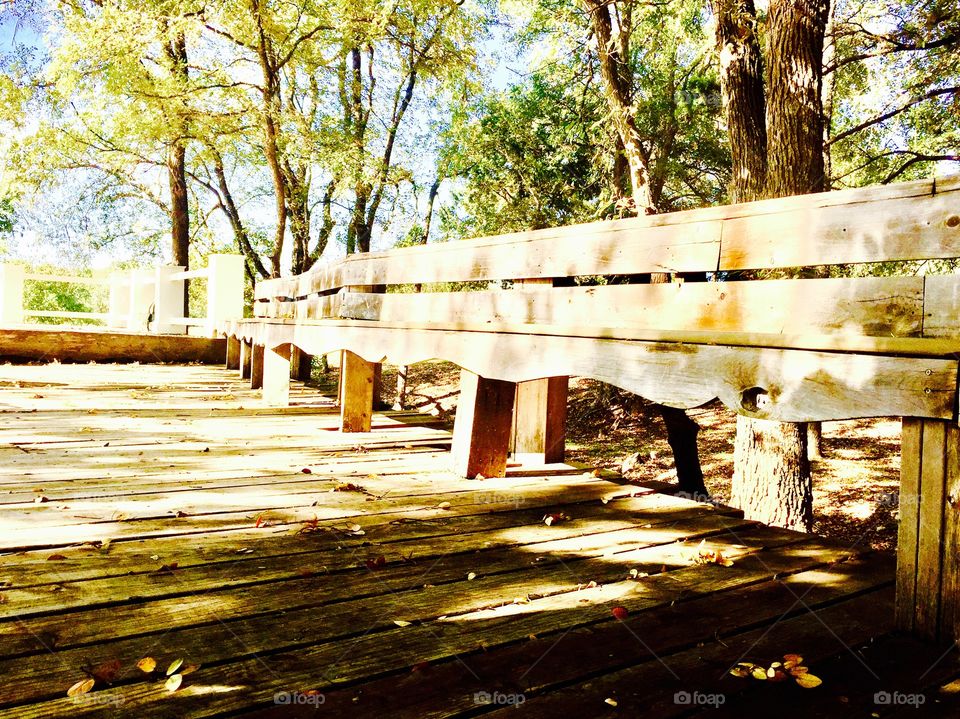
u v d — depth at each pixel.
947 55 9.11
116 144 14.36
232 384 6.95
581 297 2.68
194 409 5.22
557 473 3.53
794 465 5.75
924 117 10.78
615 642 1.60
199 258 18.89
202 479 3.08
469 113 16.02
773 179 5.73
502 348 2.85
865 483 8.98
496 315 3.19
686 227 2.25
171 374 7.64
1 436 3.86
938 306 1.57
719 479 9.63
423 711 1.28
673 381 2.05
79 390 6.04
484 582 1.97
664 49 13.20
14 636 1.50
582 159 15.54
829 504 8.51
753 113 6.60
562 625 1.69
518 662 1.49
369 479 3.23
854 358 1.61
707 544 2.42
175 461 3.43
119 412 4.92
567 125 15.18
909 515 1.66
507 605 1.81
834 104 11.91
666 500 3.06
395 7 13.03
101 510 2.51
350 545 2.25
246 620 1.65
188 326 10.09
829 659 1.53
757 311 2.00
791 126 5.61
